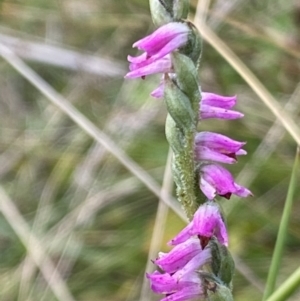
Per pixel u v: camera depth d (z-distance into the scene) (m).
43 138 0.34
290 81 0.32
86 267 0.29
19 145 0.34
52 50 0.34
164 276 0.19
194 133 0.18
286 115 0.24
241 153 0.19
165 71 0.18
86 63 0.34
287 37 0.30
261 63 0.32
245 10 0.32
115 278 0.29
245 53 0.32
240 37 0.32
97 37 0.35
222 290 0.18
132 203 0.30
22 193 0.33
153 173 0.30
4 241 0.31
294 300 0.25
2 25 0.35
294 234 0.28
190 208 0.18
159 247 0.27
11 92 0.37
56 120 0.34
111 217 0.30
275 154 0.30
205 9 0.26
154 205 0.30
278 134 0.29
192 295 0.19
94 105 0.34
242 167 0.30
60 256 0.29
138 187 0.30
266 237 0.28
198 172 0.18
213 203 0.18
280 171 0.29
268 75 0.32
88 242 0.29
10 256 0.30
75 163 0.32
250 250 0.28
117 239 0.29
